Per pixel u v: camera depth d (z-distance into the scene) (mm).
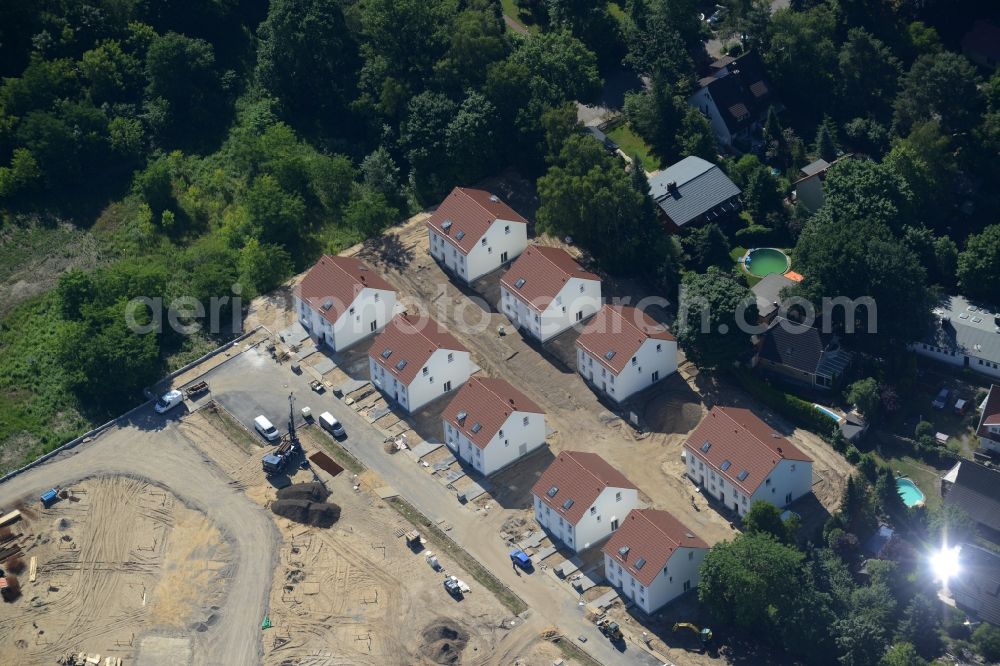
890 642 184000
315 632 185000
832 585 186250
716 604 181625
